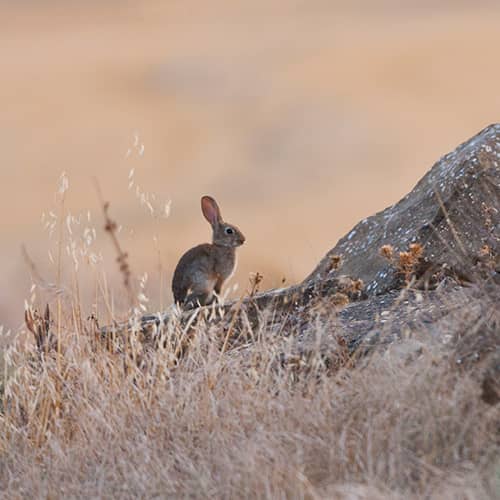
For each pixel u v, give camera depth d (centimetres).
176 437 1650
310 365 1741
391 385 1547
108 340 1953
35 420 1836
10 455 1769
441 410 1480
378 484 1411
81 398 1778
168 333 1864
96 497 1580
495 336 1587
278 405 1595
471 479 1377
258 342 1783
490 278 1789
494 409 1472
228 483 1488
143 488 1556
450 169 2131
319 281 2066
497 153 2117
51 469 1695
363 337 1792
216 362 1761
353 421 1538
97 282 1998
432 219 2052
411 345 1648
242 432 1585
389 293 1998
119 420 1727
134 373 1814
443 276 1989
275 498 1441
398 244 2075
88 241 1948
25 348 1936
